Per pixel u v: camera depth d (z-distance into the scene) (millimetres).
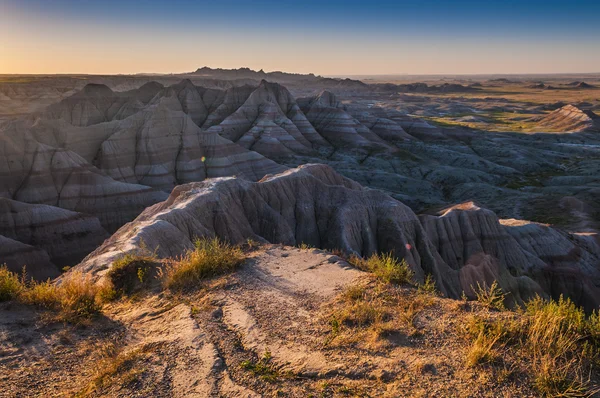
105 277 10250
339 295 8234
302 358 6012
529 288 43406
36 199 60906
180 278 9344
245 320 7336
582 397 4801
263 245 12438
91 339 6977
